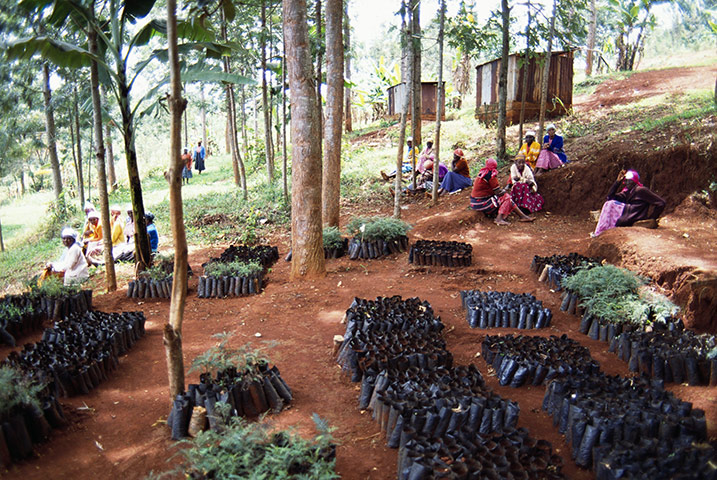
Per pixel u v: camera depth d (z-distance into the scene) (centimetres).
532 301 670
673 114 1296
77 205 1844
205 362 466
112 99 1427
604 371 520
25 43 684
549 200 1131
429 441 367
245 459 323
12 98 1123
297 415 447
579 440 380
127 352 598
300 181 821
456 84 2627
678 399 416
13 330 654
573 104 1838
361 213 1280
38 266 1309
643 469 326
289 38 791
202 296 802
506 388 495
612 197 913
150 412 458
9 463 372
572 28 1305
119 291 855
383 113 2566
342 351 546
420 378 459
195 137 4225
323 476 315
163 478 361
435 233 1047
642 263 717
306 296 758
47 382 452
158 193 1959
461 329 636
